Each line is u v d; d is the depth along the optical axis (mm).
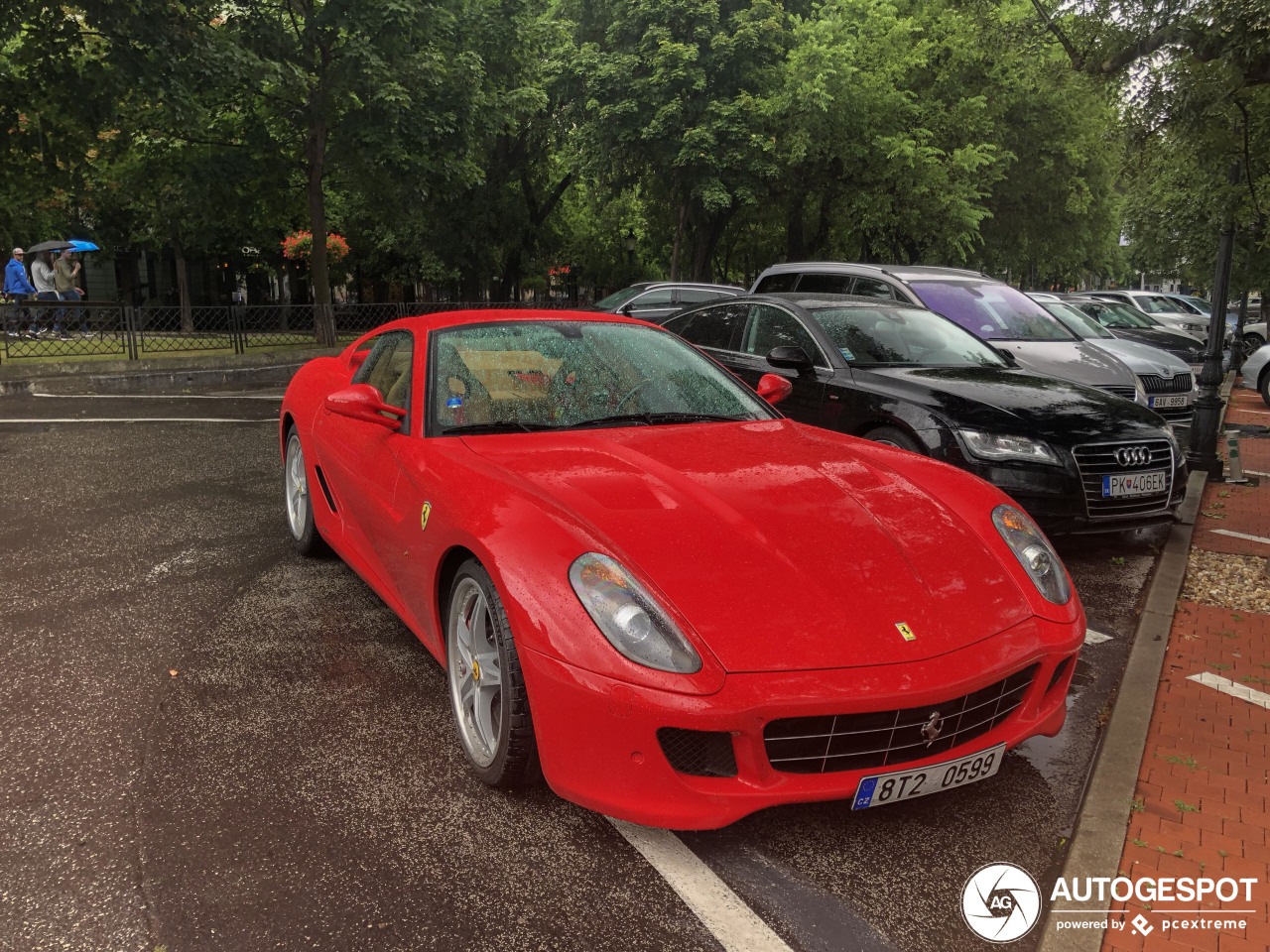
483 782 2713
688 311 7418
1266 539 5938
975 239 26797
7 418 10031
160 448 8172
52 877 2238
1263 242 6918
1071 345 8062
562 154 28547
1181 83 5398
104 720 3080
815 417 5816
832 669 2178
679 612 2223
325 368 5016
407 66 17625
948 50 23797
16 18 13930
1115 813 2637
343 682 3416
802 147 21484
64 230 25719
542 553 2385
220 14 16391
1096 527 4988
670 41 21641
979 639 2363
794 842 2479
